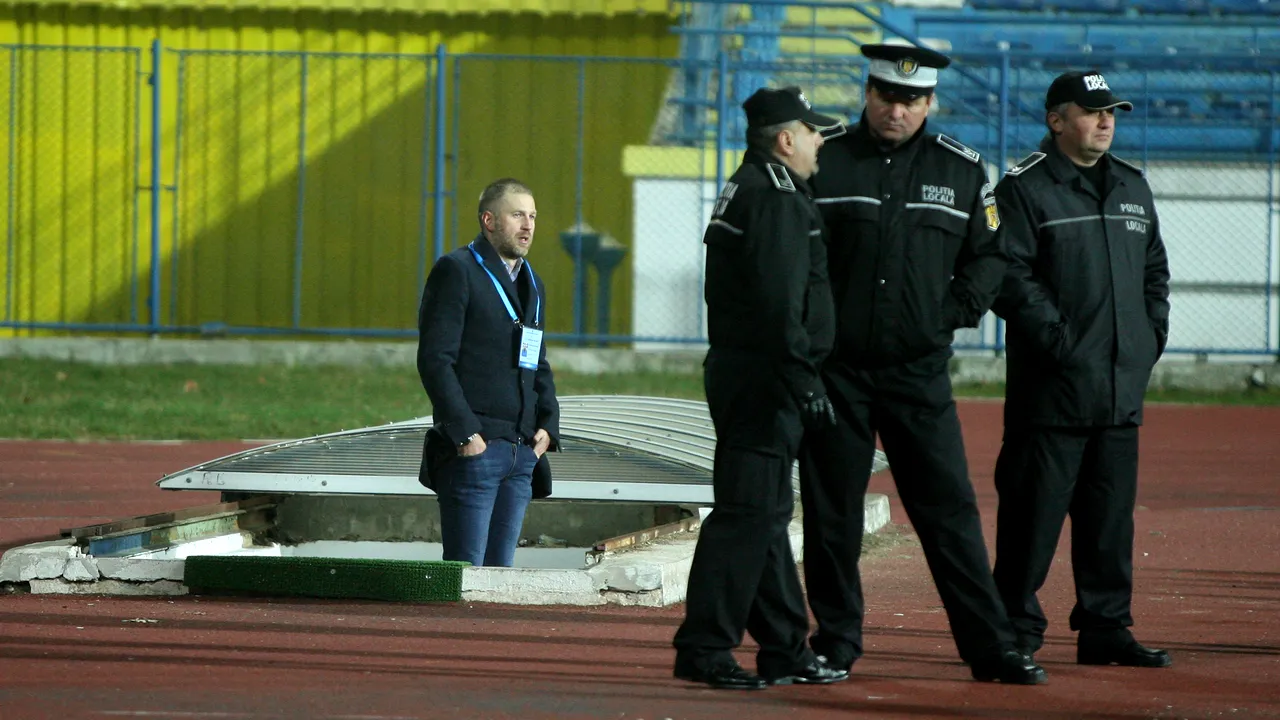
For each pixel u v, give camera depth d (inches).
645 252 3051.2
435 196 3048.7
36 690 760.3
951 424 797.2
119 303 3171.8
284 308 3169.3
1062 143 883.4
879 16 3348.9
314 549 1342.3
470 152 3117.6
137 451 2153.1
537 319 1090.1
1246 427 2583.7
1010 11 3567.9
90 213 3166.8
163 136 3174.2
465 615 1010.1
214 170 3164.4
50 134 3169.3
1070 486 882.1
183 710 721.0
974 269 789.9
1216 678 845.2
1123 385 871.1
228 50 3080.7
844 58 3181.6
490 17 3196.4
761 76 3065.9
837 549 812.0
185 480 1293.1
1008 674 812.6
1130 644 884.0
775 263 739.4
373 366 3090.6
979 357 3095.5
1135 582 1222.9
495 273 1070.4
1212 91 3186.5
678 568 1083.3
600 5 3181.6
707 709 745.6
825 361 789.9
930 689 802.8
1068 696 789.2
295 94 3166.8
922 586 1208.2
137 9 3208.7
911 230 778.2
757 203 744.3
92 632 932.6
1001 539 893.8
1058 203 873.5
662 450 1302.9
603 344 3083.2
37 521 1533.0
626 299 3073.3
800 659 803.4
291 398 2682.1
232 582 1077.1
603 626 981.2
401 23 3198.8
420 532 1332.4
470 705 742.5
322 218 3161.9
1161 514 1663.4
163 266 3157.0
